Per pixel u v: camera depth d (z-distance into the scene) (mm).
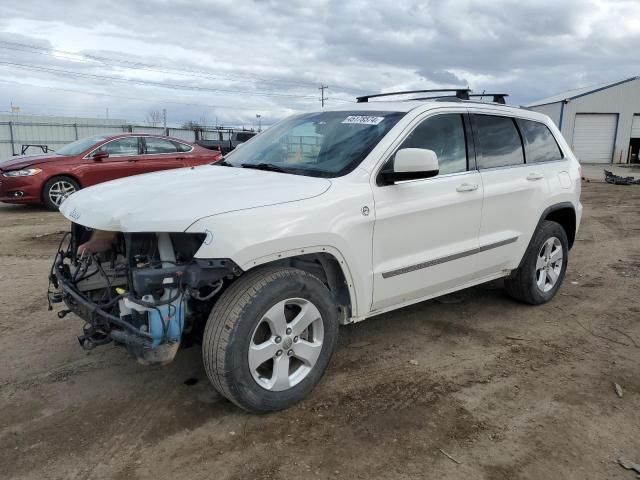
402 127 3918
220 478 2756
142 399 3502
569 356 4215
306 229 3215
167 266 3039
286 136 4465
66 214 3584
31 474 2773
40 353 4141
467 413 3379
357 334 4566
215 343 3021
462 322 4867
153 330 2957
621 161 37562
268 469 2824
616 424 3285
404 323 4816
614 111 36906
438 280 4180
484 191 4387
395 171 3551
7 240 8203
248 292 3053
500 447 3041
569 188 5281
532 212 4891
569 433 3184
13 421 3242
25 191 10594
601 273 6672
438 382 3762
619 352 4305
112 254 3537
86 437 3092
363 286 3633
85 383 3699
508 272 4918
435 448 3018
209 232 2922
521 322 4898
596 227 10164
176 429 3172
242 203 3129
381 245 3703
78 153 11180
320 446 3018
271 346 3189
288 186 3420
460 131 4375
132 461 2885
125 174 11508
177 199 3141
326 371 3893
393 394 3588
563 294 5754
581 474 2824
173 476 2770
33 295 5461
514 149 4867
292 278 3189
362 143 3875
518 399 3557
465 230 4293
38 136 33906
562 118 37094
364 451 2980
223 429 3172
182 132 38469
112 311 3207
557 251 5336
